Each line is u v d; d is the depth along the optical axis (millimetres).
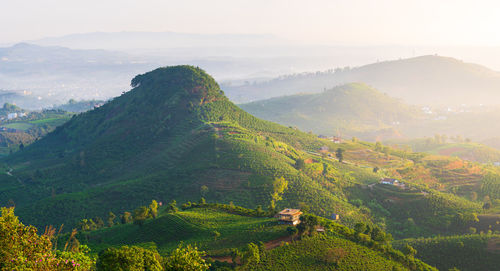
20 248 56625
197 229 138000
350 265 111562
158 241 138125
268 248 115312
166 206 194250
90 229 170250
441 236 181375
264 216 151625
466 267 143875
